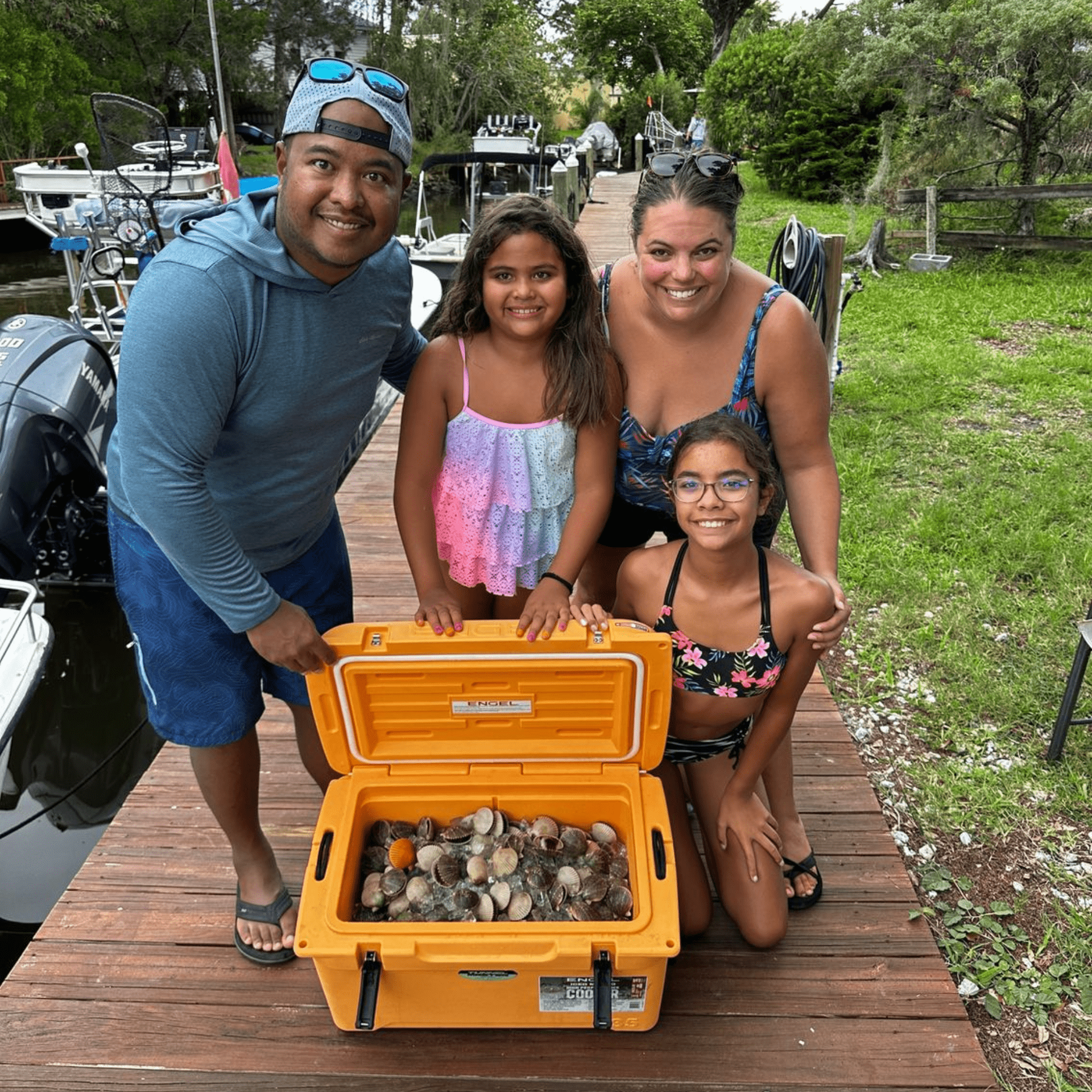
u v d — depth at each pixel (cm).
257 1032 188
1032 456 512
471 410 199
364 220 142
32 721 438
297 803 248
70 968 201
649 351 190
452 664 175
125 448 144
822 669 330
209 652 175
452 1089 177
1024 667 333
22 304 1336
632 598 194
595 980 165
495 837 190
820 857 231
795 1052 184
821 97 1447
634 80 3281
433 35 2986
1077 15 903
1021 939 223
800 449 195
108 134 609
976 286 898
